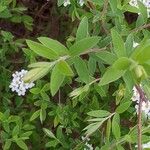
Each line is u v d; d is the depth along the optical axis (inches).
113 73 11.1
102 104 20.2
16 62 21.1
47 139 20.7
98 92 18.5
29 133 18.5
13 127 19.5
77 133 20.0
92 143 19.6
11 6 21.8
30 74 10.8
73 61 12.3
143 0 18.6
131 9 17.1
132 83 11.5
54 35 22.8
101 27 18.0
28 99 20.6
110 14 17.1
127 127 20.0
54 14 22.7
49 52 11.6
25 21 21.6
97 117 16.1
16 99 20.5
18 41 20.6
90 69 15.9
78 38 13.2
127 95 16.8
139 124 12.3
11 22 23.1
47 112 20.6
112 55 12.4
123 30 17.1
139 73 10.5
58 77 11.5
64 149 19.6
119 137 15.1
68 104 19.8
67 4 20.0
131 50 11.9
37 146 20.9
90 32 19.0
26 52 18.9
